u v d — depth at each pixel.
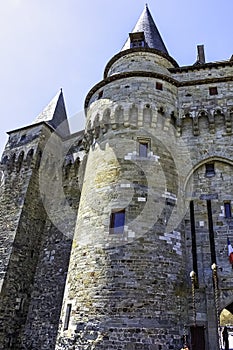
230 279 13.69
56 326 18.77
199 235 15.03
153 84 18.06
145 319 11.95
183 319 12.80
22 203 22.95
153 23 24.92
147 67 19.55
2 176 25.78
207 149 16.94
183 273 13.84
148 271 12.91
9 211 23.12
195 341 12.49
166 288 12.87
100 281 12.83
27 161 25.31
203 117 17.95
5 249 21.20
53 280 20.75
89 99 20.28
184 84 19.02
